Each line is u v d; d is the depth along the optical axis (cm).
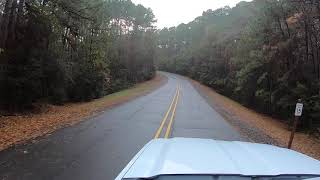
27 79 2550
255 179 299
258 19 4022
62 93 3162
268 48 3909
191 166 311
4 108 2514
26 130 1733
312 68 3428
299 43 3538
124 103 3594
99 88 4266
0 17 2547
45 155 1206
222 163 319
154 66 12325
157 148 372
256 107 4878
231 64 6744
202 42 13050
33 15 2661
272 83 4119
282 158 350
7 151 1255
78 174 990
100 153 1261
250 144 407
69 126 1898
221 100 5447
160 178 300
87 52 3962
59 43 3266
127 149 1345
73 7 2956
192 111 3050
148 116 2494
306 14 3173
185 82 10806
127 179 308
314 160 365
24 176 959
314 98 3097
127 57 9000
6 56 2497
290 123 3284
